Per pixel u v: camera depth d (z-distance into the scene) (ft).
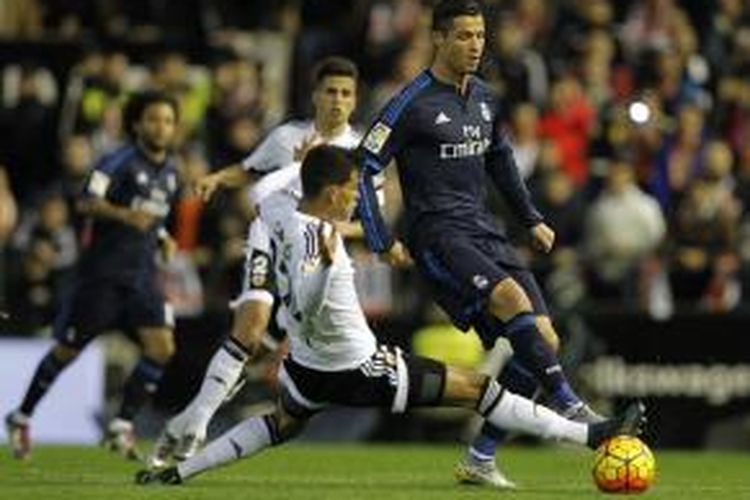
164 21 210.38
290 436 86.02
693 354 154.81
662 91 186.09
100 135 186.50
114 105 187.11
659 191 176.76
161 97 121.49
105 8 211.41
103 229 121.19
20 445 119.65
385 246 90.68
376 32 195.42
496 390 84.53
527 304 88.94
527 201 95.09
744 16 200.13
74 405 153.17
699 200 165.89
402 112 91.09
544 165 168.35
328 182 81.41
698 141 179.83
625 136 178.50
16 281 162.50
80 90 193.57
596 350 155.84
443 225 90.84
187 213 165.17
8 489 86.38
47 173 195.00
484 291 89.20
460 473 93.09
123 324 122.42
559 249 166.09
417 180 91.61
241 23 213.66
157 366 121.60
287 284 82.02
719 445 154.40
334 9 203.72
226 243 163.63
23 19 213.25
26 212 187.21
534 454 136.87
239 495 82.89
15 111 195.42
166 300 122.72
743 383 154.10
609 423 85.35
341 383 83.10
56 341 121.39
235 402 149.28
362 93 189.78
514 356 92.63
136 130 121.49
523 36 191.21
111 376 154.40
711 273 162.50
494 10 183.52
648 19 196.95
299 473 104.37
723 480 104.12
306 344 82.74
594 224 166.20
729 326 154.30
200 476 96.37
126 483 91.45
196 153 177.99
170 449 98.27
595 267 163.84
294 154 107.55
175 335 157.79
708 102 188.44
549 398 89.56
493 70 183.21
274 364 115.14
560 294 159.84
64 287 160.66
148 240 121.90
